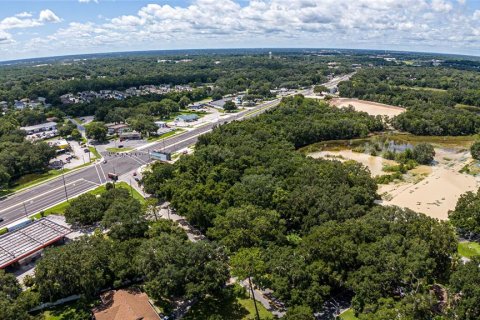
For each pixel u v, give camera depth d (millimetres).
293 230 139125
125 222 129875
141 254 108562
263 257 106688
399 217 120750
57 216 164625
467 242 136250
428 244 107625
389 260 99562
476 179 195375
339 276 101688
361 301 96875
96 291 108938
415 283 95688
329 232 110562
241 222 121438
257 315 96812
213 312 101688
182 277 100875
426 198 173750
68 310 105188
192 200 148125
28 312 104625
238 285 112250
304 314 86750
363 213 133250
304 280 98188
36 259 132500
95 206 154875
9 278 104500
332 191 146750
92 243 118375
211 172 173625
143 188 187375
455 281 94250
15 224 152500
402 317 85188
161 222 133000
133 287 110750
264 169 174125
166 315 100562
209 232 129750
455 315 90062
